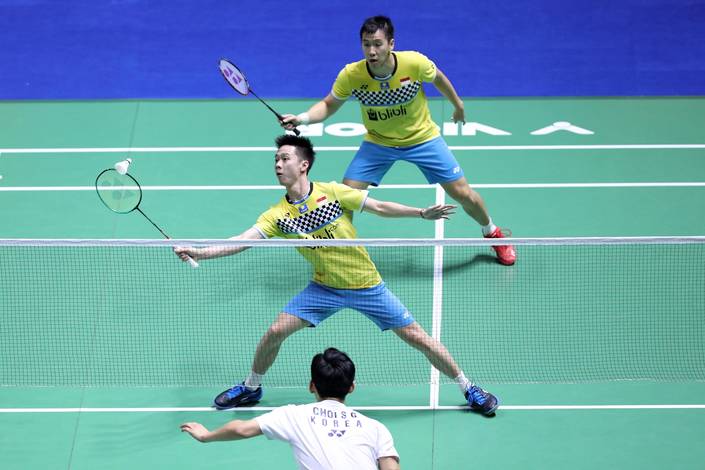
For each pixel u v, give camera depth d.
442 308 26.61
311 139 33.06
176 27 38.41
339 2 39.38
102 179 22.61
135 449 23.09
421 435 23.36
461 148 32.59
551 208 30.19
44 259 28.06
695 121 33.78
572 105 34.53
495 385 24.61
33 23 38.66
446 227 29.53
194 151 32.72
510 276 27.69
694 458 22.69
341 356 17.23
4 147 32.91
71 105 34.94
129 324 25.98
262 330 25.91
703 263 27.81
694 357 24.89
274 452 23.03
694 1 38.91
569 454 22.83
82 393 24.53
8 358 24.89
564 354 25.06
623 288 27.05
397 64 25.44
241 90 26.16
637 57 36.56
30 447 23.11
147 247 28.53
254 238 22.88
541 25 38.03
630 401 24.19
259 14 38.94
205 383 24.48
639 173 31.55
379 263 28.23
